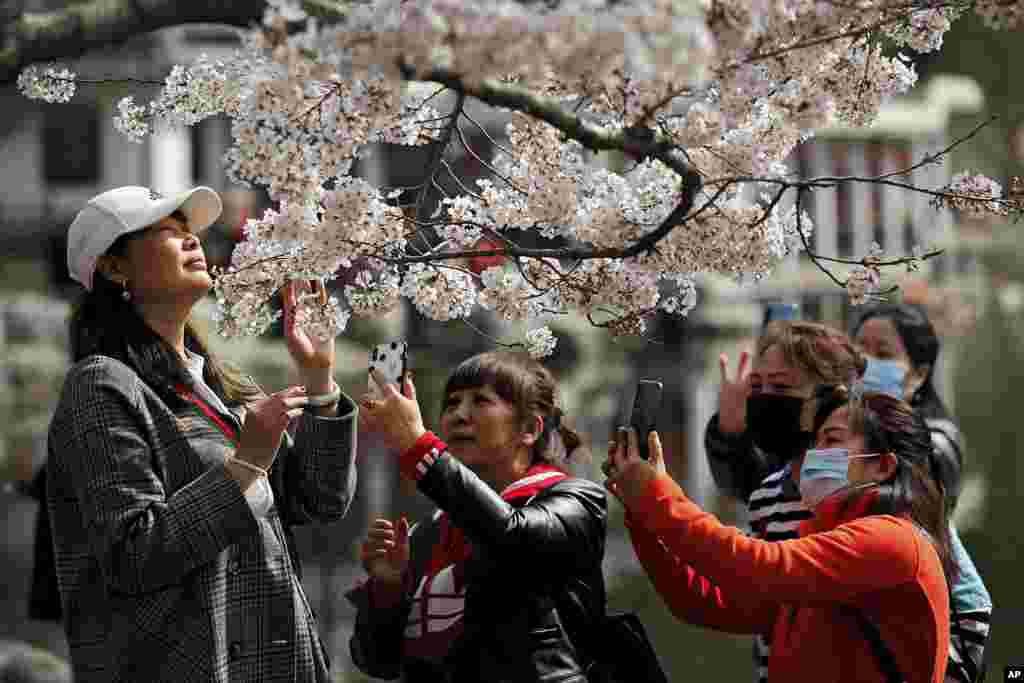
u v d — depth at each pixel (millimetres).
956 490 6902
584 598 5277
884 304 7562
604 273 4781
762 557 4852
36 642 20781
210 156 33594
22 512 27844
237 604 4625
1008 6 4285
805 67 4195
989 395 29719
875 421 5191
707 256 4629
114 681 4582
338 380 25359
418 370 26047
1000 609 17609
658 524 5023
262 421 4465
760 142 4488
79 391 4574
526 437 5535
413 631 5418
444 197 4855
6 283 32969
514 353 5648
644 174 4570
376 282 4828
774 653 5230
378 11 3561
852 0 4152
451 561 5457
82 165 34031
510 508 5043
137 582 4387
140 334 4758
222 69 4598
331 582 25156
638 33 3352
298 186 4152
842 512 5168
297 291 4859
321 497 5035
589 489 5328
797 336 6223
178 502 4410
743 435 6992
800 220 4637
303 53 3785
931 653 4891
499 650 5164
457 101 4434
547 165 4676
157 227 4781
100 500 4441
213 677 4516
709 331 29031
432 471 4961
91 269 4770
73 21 4840
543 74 3695
